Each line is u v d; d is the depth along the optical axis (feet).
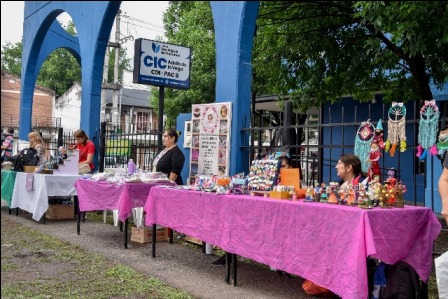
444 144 12.89
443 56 22.74
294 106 29.58
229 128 21.77
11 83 78.84
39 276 16.70
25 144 41.98
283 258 13.33
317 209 12.45
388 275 12.66
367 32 26.68
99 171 31.71
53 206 29.07
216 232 15.94
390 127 14.48
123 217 20.49
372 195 12.49
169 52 27.40
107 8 29.55
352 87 27.37
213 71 57.62
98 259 19.15
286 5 27.25
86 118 32.71
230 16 22.15
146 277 16.58
